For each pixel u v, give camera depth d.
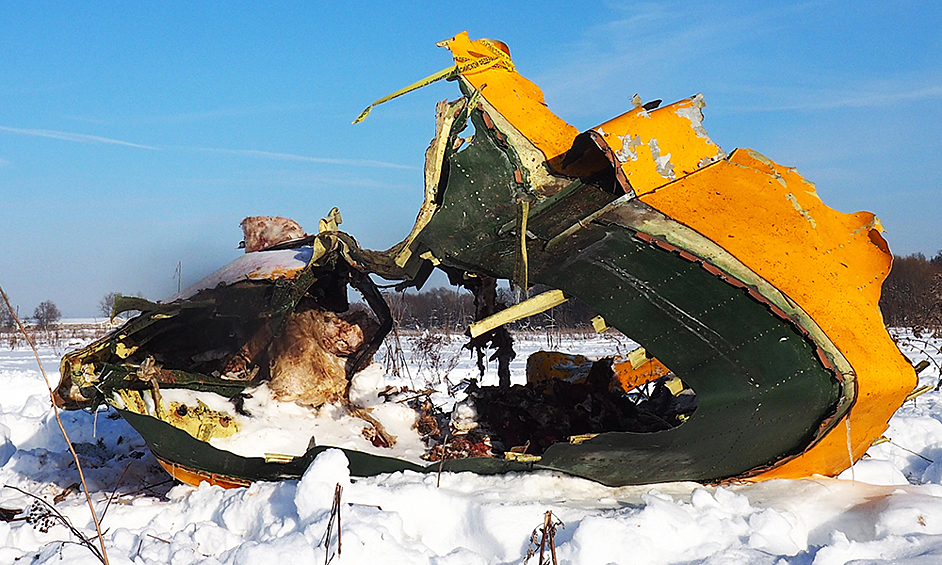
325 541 3.47
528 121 4.35
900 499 3.89
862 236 4.35
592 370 5.79
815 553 3.35
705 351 4.01
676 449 4.18
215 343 5.82
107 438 7.20
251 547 3.46
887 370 4.04
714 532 3.67
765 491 4.40
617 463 4.34
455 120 4.43
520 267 4.11
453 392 6.10
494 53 4.58
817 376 3.93
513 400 5.80
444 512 4.03
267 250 5.66
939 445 6.14
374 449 5.26
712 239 3.93
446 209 4.34
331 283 5.65
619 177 4.04
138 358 5.61
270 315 5.32
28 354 19.41
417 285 5.50
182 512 4.59
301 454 4.97
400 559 3.42
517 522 3.81
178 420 4.95
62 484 5.70
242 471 4.81
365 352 5.80
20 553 3.84
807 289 3.93
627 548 3.45
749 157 4.48
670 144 4.25
